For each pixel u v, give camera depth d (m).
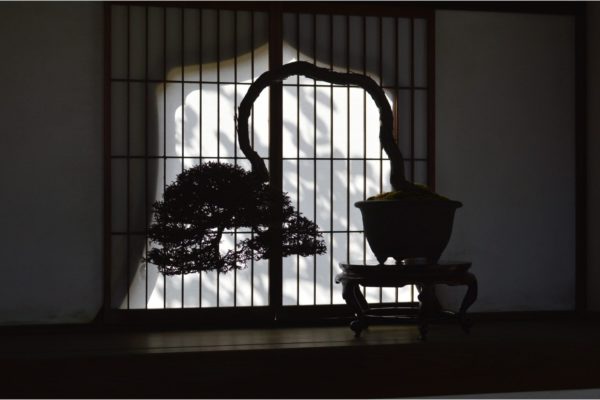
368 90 3.76
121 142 5.25
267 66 5.38
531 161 5.77
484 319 5.54
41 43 5.18
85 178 5.23
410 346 4.32
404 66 5.56
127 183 5.25
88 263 5.23
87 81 5.23
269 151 5.34
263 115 5.37
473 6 5.67
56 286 5.19
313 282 5.43
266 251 3.59
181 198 3.41
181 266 3.46
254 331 5.04
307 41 5.44
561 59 5.82
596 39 5.71
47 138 5.18
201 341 4.57
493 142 5.72
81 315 5.21
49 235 5.19
